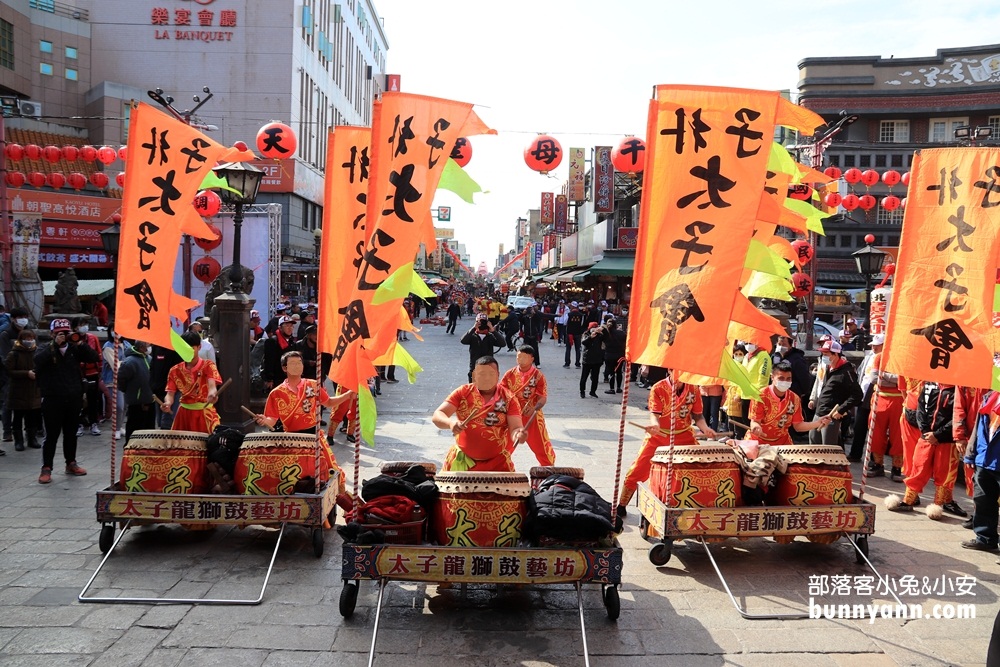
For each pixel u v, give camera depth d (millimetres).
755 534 5895
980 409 6562
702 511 5844
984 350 5492
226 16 34625
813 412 11328
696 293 5250
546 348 28812
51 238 29172
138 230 6500
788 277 5934
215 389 8086
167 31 34625
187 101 34781
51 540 6375
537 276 52188
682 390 6711
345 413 10477
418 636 4738
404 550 4820
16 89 32125
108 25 34562
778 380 7148
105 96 32594
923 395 7523
